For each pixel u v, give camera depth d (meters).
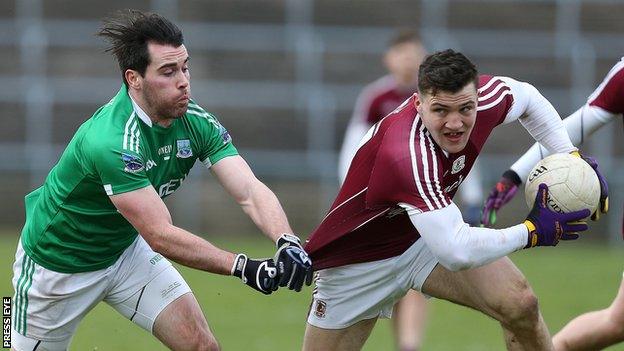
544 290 45.66
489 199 22.45
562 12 77.62
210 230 63.25
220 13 76.56
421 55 32.47
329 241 20.86
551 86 72.25
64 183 20.53
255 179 21.08
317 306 21.94
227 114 68.94
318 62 71.50
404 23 78.00
